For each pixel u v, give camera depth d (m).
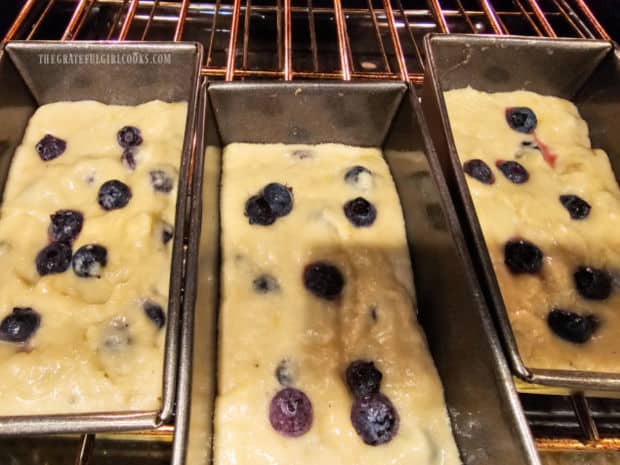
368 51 0.26
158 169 0.18
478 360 0.14
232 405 0.14
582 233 0.18
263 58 0.25
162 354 0.14
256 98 0.18
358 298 0.16
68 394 0.14
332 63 0.25
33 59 0.19
